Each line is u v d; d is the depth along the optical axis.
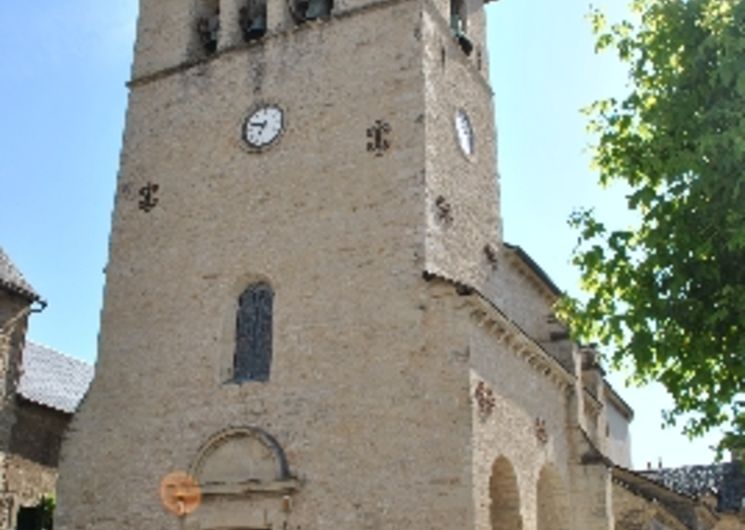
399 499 16.31
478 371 17.27
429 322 17.38
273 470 17.42
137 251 21.16
